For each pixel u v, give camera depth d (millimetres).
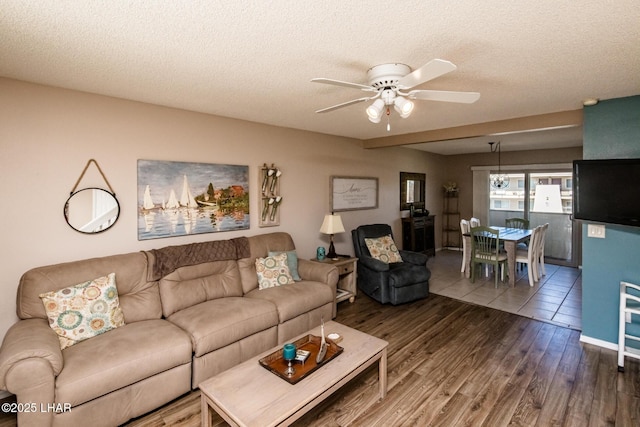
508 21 1579
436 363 2787
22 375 1711
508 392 2379
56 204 2562
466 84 2506
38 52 1917
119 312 2455
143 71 2230
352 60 2047
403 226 6406
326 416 2133
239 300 2955
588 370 2654
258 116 3574
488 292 4691
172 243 3211
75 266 2457
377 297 4234
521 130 3629
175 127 3201
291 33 1702
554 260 6484
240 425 1553
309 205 4531
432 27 1640
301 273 3756
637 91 2672
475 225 6113
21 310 2203
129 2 1407
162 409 2217
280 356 2174
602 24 1605
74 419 1847
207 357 2418
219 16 1528
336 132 4629
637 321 2877
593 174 2754
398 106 2029
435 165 7500
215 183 3498
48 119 2510
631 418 2096
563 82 2463
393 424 2061
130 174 2924
